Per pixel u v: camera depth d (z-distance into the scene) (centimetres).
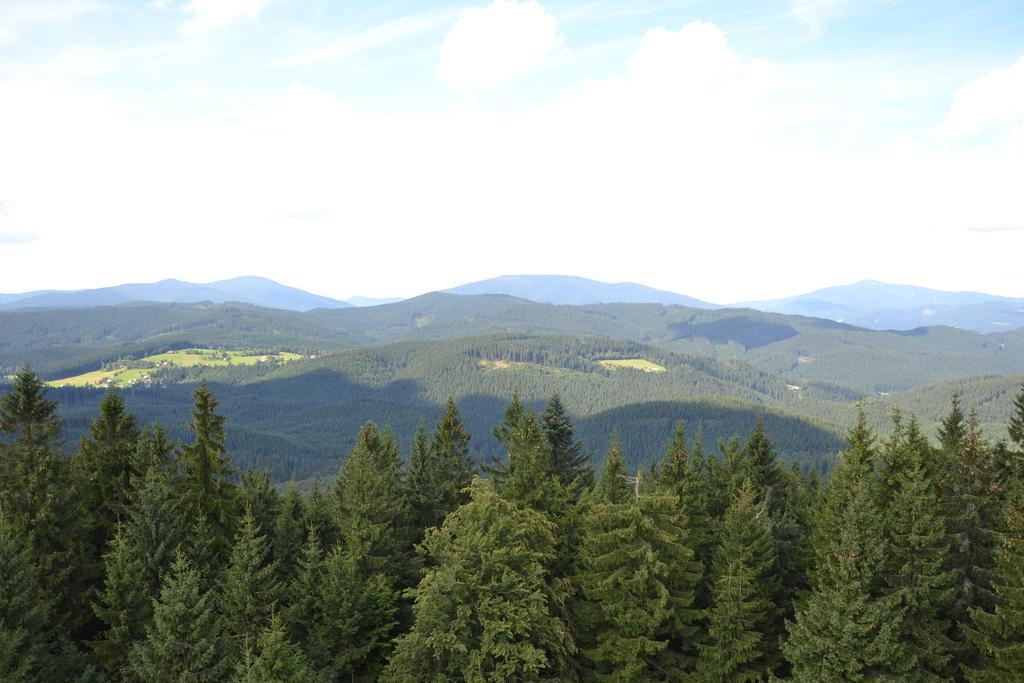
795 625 3181
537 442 4262
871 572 2967
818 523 3947
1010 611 2762
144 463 4506
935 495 3303
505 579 3084
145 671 2977
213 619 3519
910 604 3055
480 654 3005
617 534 3416
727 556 3791
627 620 3366
